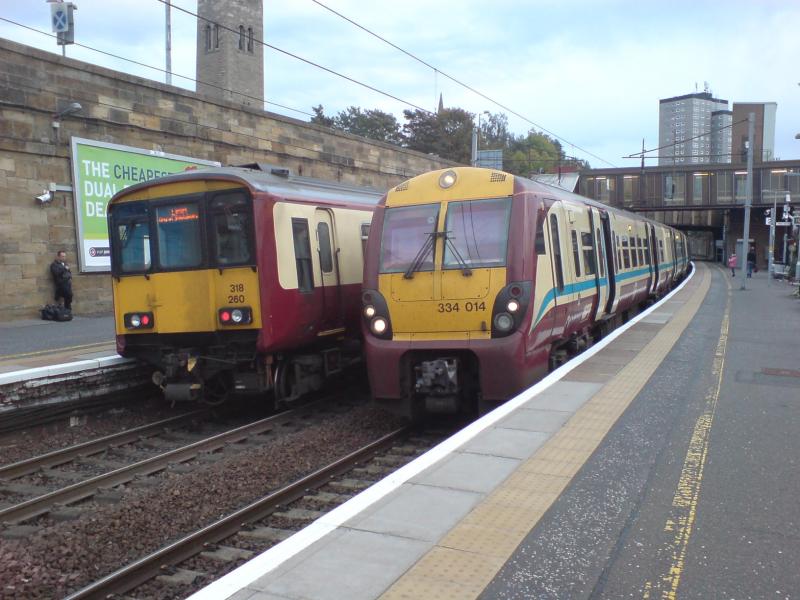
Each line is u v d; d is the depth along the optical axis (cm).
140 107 1928
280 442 893
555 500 494
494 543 424
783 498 505
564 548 420
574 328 1098
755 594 370
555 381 878
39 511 673
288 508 671
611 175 6050
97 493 721
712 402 790
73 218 1778
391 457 815
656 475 548
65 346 1291
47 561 561
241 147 2284
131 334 1038
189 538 572
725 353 1129
